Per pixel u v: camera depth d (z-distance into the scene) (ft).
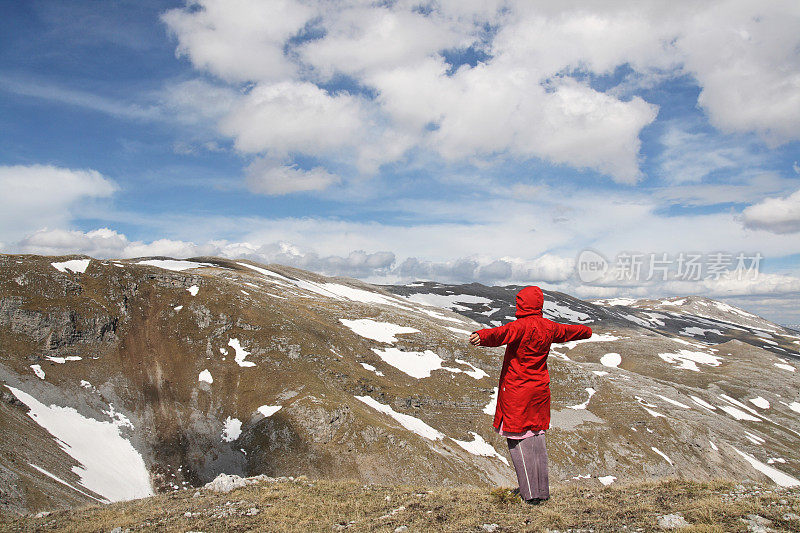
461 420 283.38
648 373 572.51
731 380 524.11
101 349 257.75
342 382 278.67
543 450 34.63
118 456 198.49
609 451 281.54
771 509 33.17
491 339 29.60
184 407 240.53
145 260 508.53
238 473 202.49
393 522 38.50
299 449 209.56
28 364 227.20
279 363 274.77
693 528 29.89
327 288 639.35
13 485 132.87
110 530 43.83
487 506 39.60
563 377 371.15
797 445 383.04
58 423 198.80
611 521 33.35
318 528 39.55
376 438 219.00
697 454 303.07
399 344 361.30
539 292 30.53
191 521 44.62
